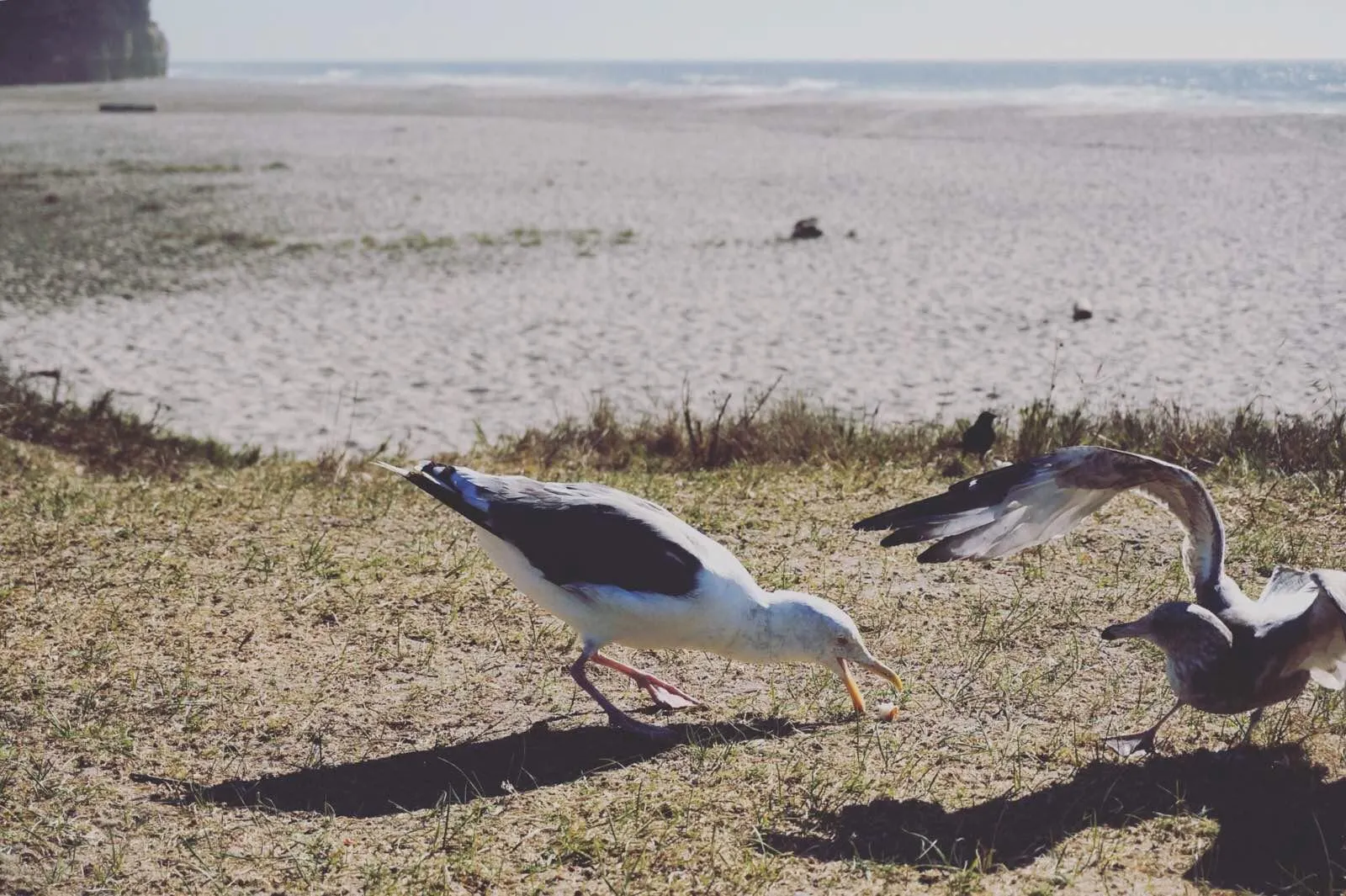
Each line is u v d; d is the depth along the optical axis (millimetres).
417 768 5039
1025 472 4844
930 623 6285
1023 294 19750
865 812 4562
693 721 5438
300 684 5727
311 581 6930
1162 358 15516
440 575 7047
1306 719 5152
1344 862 4152
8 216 29703
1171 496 4781
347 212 30000
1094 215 26844
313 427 13734
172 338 18312
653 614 5125
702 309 19594
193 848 4438
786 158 40062
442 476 5449
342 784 4910
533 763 5062
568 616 5285
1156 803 4551
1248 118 49719
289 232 27281
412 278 22500
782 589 6727
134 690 5621
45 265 23953
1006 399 13969
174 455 10781
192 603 6598
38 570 7027
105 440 10867
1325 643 4438
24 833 4496
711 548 5328
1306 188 29156
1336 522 7551
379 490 9039
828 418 11469
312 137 51156
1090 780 4719
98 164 40969
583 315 19375
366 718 5441
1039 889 4008
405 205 30969
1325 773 4730
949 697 5492
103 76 72375
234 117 63531
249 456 11180
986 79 119875
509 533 5266
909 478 9055
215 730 5301
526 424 13570
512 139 49375
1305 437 9391
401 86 114625
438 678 5820
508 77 153750
